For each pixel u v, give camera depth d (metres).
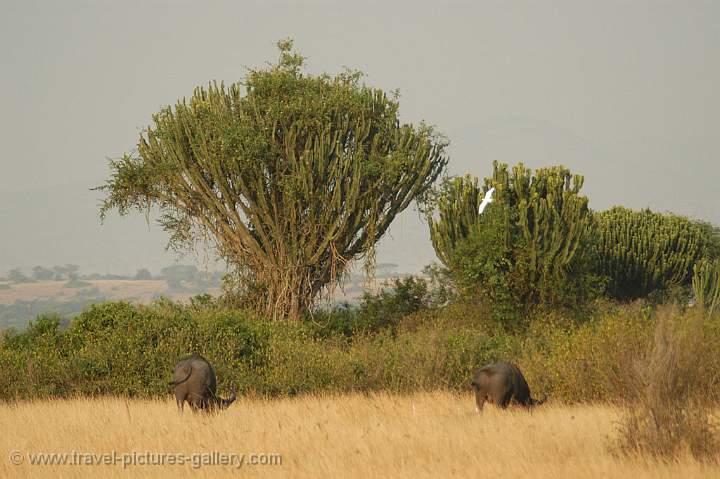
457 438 34.03
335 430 37.09
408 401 49.25
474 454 31.03
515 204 84.25
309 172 85.00
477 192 86.12
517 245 80.81
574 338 53.09
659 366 33.09
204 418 40.31
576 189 83.06
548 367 53.09
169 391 56.38
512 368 43.69
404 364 58.62
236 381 57.22
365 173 85.56
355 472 28.50
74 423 40.53
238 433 36.34
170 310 68.12
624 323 49.12
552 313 77.44
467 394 54.00
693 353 34.78
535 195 81.50
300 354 60.59
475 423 37.75
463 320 80.06
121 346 60.12
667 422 32.22
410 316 84.38
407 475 27.81
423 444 33.09
